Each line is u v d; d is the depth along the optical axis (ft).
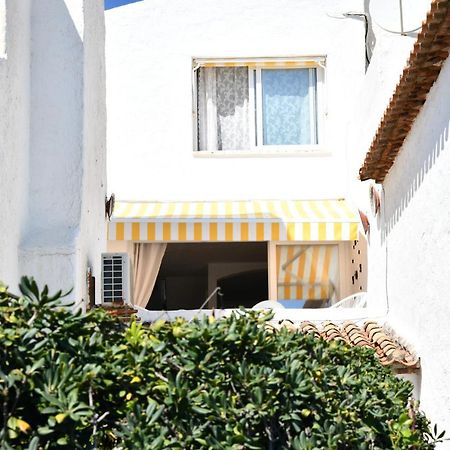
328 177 86.63
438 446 46.21
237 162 86.94
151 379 24.99
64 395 22.54
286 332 30.86
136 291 83.30
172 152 86.94
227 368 26.09
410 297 54.85
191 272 105.81
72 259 46.75
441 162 44.57
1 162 41.96
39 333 24.62
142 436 22.93
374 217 68.80
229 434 24.21
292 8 87.61
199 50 87.51
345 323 65.67
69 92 49.93
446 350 45.09
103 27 64.34
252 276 105.29
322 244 84.53
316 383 28.27
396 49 54.13
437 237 46.42
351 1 86.38
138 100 87.25
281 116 87.51
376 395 31.65
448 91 41.98
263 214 78.48
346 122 86.74
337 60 87.25
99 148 60.49
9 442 22.21
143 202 85.71
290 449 25.57
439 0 36.88
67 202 49.06
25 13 48.75
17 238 45.93
